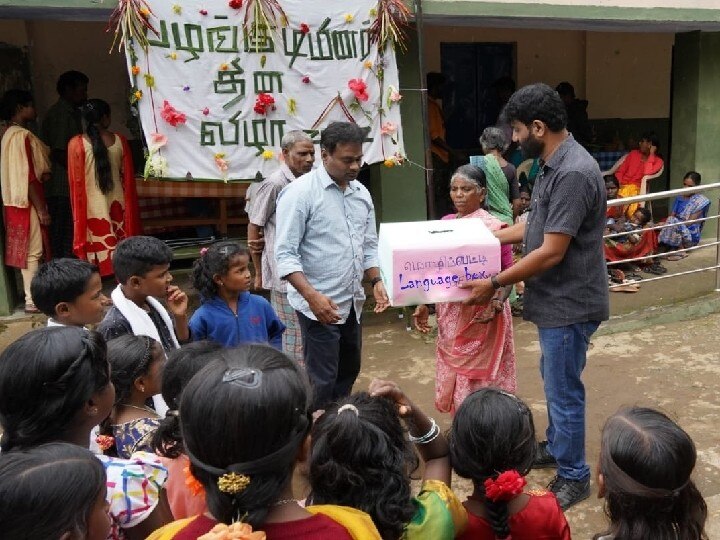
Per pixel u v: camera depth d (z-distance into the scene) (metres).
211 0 4.62
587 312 2.90
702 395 4.18
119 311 2.64
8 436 1.60
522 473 1.86
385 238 2.84
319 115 5.02
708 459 3.41
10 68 6.69
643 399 4.16
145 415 2.16
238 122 4.82
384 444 1.59
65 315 2.44
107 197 5.61
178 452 1.89
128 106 7.48
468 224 2.94
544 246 2.76
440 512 1.67
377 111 5.19
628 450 1.57
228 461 1.16
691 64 7.57
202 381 1.20
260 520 1.19
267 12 4.73
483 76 9.23
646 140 7.71
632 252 6.70
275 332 3.33
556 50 9.35
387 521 1.55
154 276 2.66
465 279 2.81
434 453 2.01
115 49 7.32
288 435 1.19
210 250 3.08
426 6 5.37
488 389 1.95
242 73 4.77
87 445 1.70
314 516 1.25
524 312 3.06
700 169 7.71
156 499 1.68
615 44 9.49
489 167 5.29
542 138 2.81
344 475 1.56
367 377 4.63
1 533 1.19
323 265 3.31
